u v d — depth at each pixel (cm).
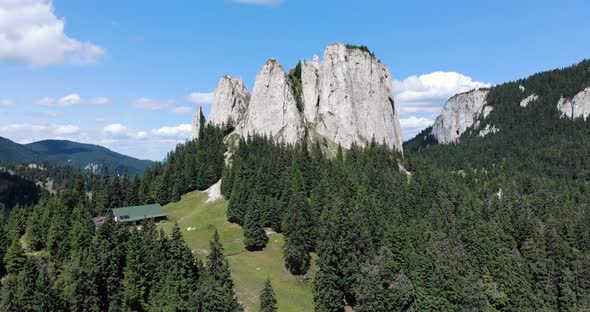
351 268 10956
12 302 8669
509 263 11831
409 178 19775
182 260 10325
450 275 10731
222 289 9688
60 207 14875
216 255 10462
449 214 14900
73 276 9369
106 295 9719
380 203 14662
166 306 9506
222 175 18125
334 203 13250
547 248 13025
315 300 10844
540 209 18075
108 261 10031
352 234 11438
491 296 11250
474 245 12606
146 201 17925
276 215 14175
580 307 11556
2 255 12006
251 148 19462
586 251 13788
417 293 10662
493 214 15788
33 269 9388
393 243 12225
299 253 11869
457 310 10438
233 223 14775
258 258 12694
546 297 11575
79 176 18162
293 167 16612
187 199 17975
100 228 11250
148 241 10788
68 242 11875
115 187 17800
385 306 10381
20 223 15062
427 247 11994
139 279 9994
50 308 8719
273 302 9594
